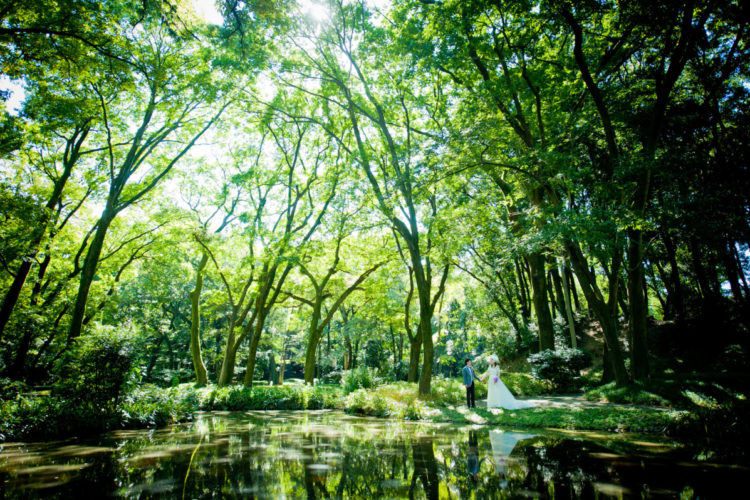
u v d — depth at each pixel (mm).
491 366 12531
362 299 30703
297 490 4449
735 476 4820
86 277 14500
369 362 32000
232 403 16609
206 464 5824
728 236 13336
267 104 17203
